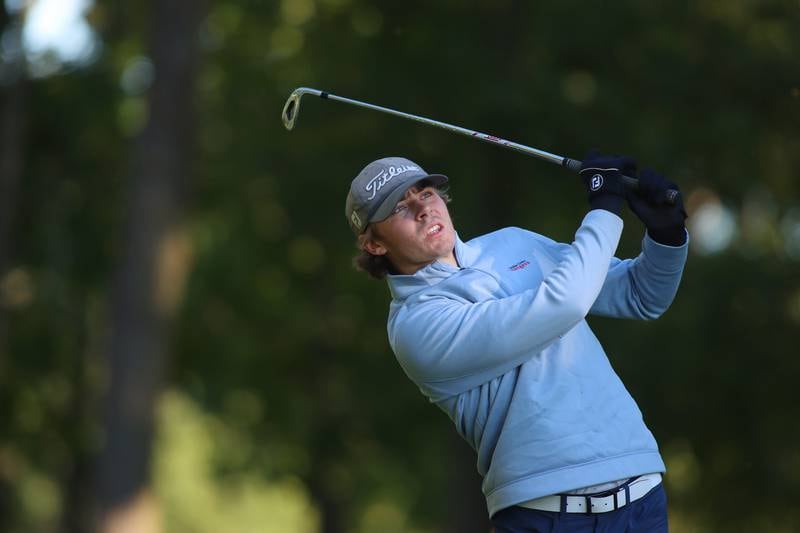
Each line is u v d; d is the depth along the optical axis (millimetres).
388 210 11547
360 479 71000
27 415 62719
